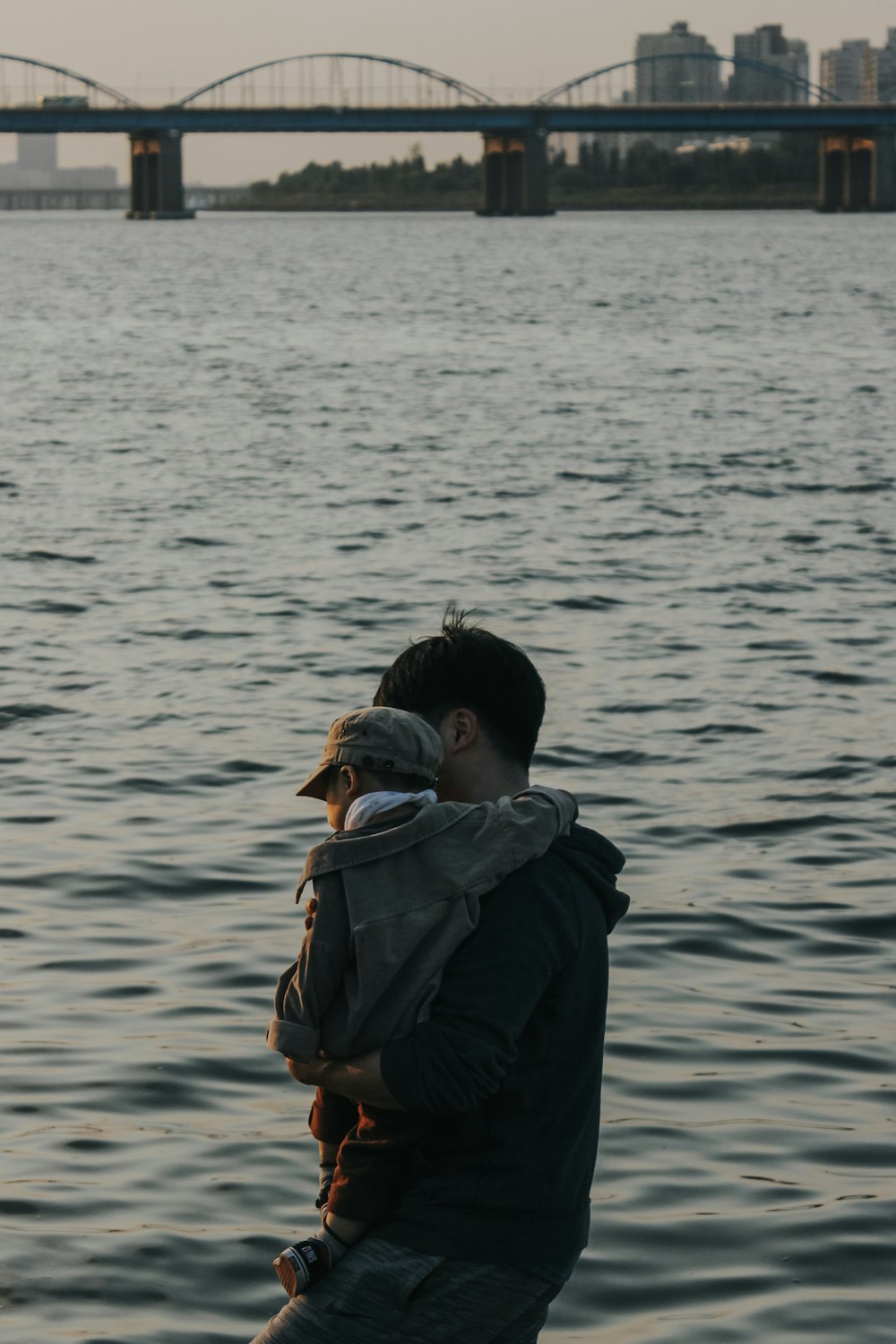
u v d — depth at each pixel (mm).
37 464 24281
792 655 12797
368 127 196875
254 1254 4543
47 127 192000
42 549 17203
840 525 19078
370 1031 2764
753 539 18109
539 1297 2840
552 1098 2838
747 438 27531
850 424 29672
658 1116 5441
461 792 3062
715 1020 6242
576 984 2859
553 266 108125
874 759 10039
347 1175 2859
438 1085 2701
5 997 6352
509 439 27406
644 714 11094
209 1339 4145
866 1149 5227
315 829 8594
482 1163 2809
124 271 106312
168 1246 4562
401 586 15406
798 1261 4570
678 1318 4297
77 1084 5586
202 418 30922
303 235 194625
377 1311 2797
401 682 3078
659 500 20906
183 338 52875
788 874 7996
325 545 17641
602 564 16625
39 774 9594
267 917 7305
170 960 6773
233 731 10562
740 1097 5590
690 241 160500
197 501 20750
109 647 12953
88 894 7586
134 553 17094
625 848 8430
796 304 70562
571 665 12492
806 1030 6160
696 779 9680
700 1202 4891
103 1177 4949
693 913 7395
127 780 9477
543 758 10086
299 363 43469
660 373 40375
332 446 26531
